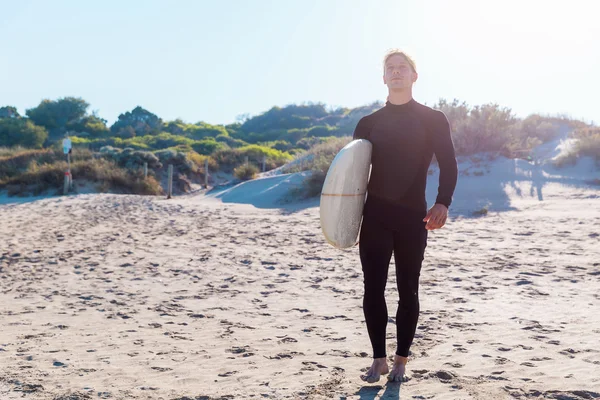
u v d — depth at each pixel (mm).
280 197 18984
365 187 3355
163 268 8070
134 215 15734
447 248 9070
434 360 3752
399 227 3275
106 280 7297
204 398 3166
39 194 24812
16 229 12930
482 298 5750
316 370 3641
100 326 5035
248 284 6898
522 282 6473
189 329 4883
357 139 3506
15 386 3424
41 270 8086
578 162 18000
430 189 16625
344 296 6121
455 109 22234
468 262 7855
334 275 7336
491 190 16344
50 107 102812
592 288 6039
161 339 4555
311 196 18203
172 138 73250
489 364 3623
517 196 15648
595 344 4012
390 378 3324
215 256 8977
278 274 7484
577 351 3855
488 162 18734
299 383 3367
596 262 7484
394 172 3277
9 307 5879
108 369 3762
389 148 3318
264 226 12836
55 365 3865
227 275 7496
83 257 9102
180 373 3656
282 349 4188
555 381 3244
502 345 4074
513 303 5488
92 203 19109
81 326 5043
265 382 3414
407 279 3305
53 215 16016
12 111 109500
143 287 6832
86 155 31547
